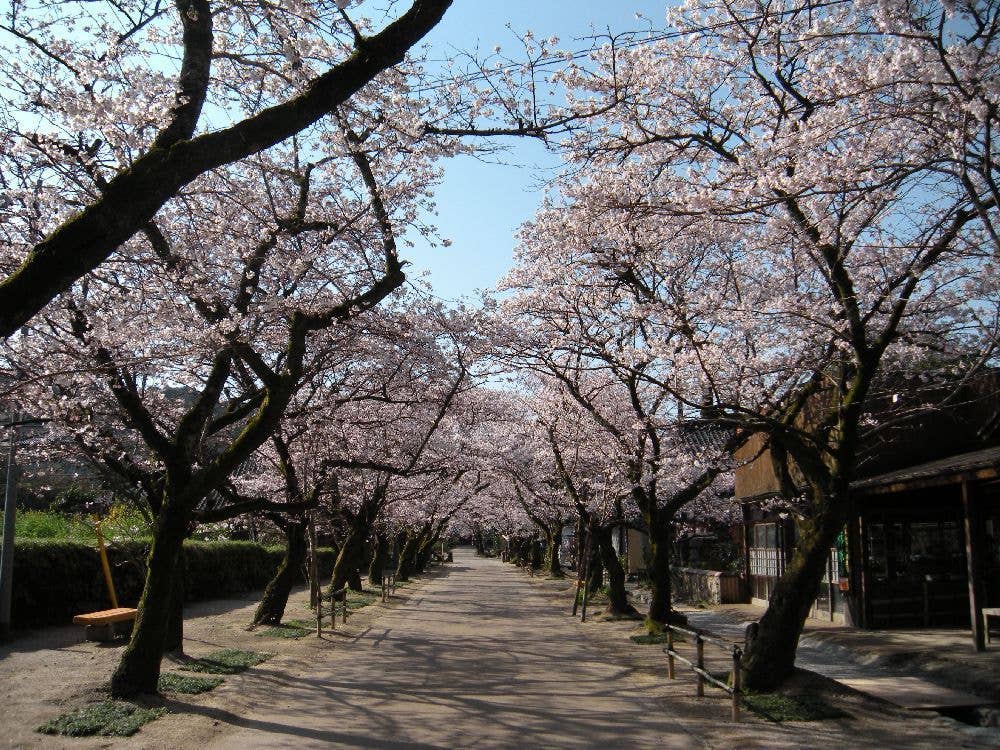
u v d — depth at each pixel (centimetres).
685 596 2488
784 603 928
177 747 690
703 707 877
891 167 705
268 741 727
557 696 962
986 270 913
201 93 518
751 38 845
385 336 1217
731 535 2606
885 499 1527
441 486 2427
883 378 1208
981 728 786
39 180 853
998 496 1467
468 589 3177
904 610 1511
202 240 991
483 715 853
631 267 1284
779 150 799
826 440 1002
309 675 1107
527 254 1477
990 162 612
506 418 1945
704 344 1105
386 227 1022
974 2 650
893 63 748
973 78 653
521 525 3972
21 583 1339
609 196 1015
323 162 1040
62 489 2019
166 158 452
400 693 983
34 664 1046
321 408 1305
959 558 1555
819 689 887
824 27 852
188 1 544
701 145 952
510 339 1390
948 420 1490
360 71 524
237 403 1164
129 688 859
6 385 827
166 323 928
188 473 923
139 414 914
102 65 751
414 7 535
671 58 968
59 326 974
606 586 2914
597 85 944
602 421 1534
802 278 1109
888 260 971
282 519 1639
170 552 896
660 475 1500
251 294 1008
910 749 699
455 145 879
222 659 1144
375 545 3325
